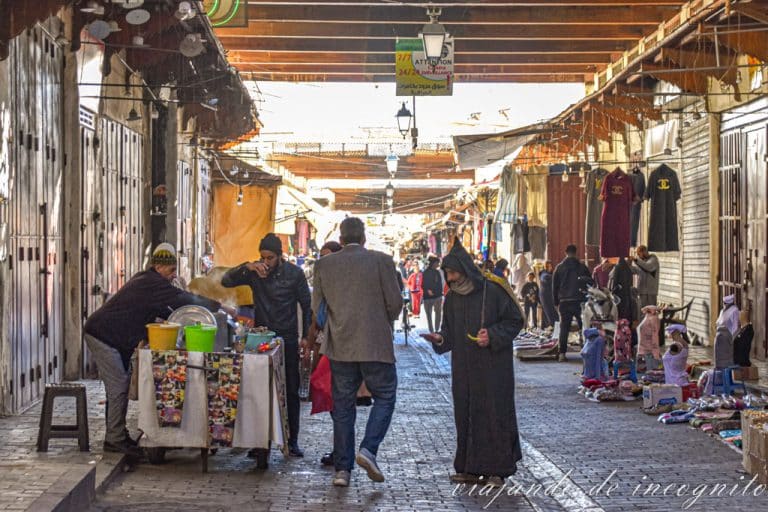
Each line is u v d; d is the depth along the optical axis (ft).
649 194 58.80
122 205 50.06
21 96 33.27
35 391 34.91
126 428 26.81
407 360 61.98
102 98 42.70
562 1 55.47
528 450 30.42
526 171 83.61
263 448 26.12
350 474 25.58
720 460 28.71
